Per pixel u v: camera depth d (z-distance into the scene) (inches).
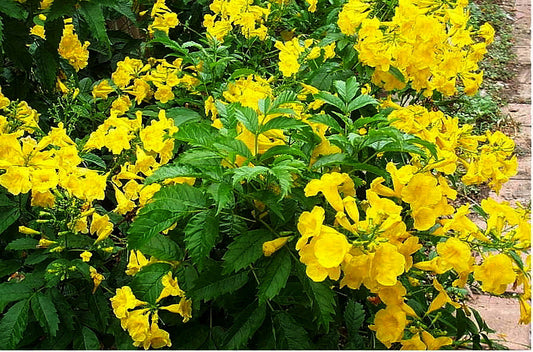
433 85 38.9
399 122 33.5
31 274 27.9
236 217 26.7
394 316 25.4
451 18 36.3
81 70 52.4
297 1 68.7
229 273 24.5
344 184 26.3
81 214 28.4
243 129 26.8
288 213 25.6
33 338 28.2
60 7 36.4
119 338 27.5
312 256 22.8
